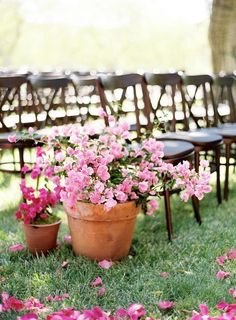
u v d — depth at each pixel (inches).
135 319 74.1
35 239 101.2
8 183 160.7
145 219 127.3
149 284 88.4
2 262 98.1
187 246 107.8
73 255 101.9
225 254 102.7
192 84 153.2
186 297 83.5
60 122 171.3
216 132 143.6
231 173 179.2
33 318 71.7
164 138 131.6
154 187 100.1
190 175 97.4
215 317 72.2
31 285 88.2
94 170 95.4
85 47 645.3
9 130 143.4
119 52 639.8
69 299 82.6
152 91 209.8
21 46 643.5
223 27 229.3
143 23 624.1
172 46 615.5
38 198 102.9
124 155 99.5
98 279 88.8
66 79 147.0
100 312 73.0
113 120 102.4
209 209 136.2
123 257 101.3
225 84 163.3
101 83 125.1
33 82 142.2
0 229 117.9
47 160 100.6
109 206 90.7
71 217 99.3
